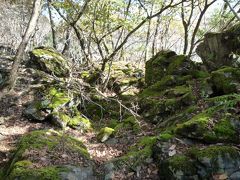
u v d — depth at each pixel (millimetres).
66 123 11422
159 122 10281
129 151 8586
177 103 10352
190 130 7895
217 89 10055
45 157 7676
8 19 27922
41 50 16125
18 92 13578
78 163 7688
